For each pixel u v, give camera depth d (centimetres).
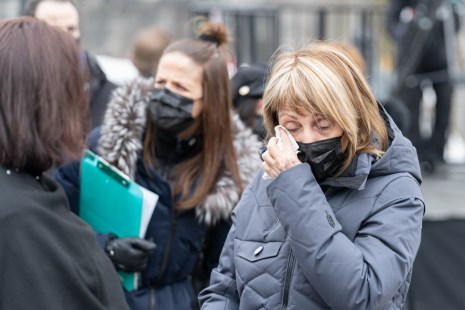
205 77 639
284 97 455
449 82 1548
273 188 450
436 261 836
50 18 827
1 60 402
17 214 381
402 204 457
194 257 647
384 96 1681
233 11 1669
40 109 403
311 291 453
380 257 440
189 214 640
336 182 458
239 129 671
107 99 830
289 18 1888
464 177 1535
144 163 637
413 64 1543
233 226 517
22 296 375
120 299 420
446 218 837
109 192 612
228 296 511
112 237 611
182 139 653
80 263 397
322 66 454
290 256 465
